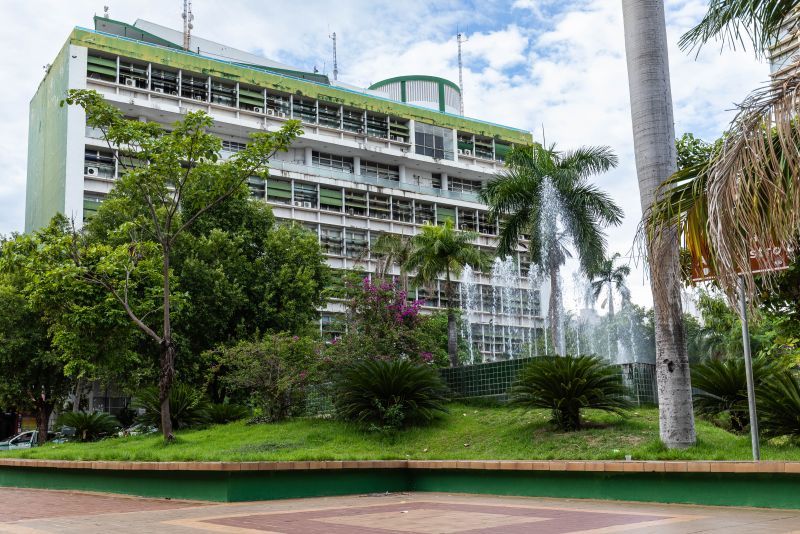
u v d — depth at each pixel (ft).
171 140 55.42
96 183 168.14
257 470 36.76
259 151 57.52
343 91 216.13
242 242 102.68
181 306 65.46
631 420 48.08
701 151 51.96
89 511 32.73
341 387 59.11
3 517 30.71
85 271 57.77
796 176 16.35
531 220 92.27
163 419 57.06
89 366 68.90
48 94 187.93
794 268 29.73
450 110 268.62
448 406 64.03
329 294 108.27
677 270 28.04
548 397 48.39
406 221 217.97
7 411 137.69
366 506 32.22
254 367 66.80
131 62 183.11
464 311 178.40
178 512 31.37
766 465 26.73
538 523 24.43
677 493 29.66
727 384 46.93
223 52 223.10
